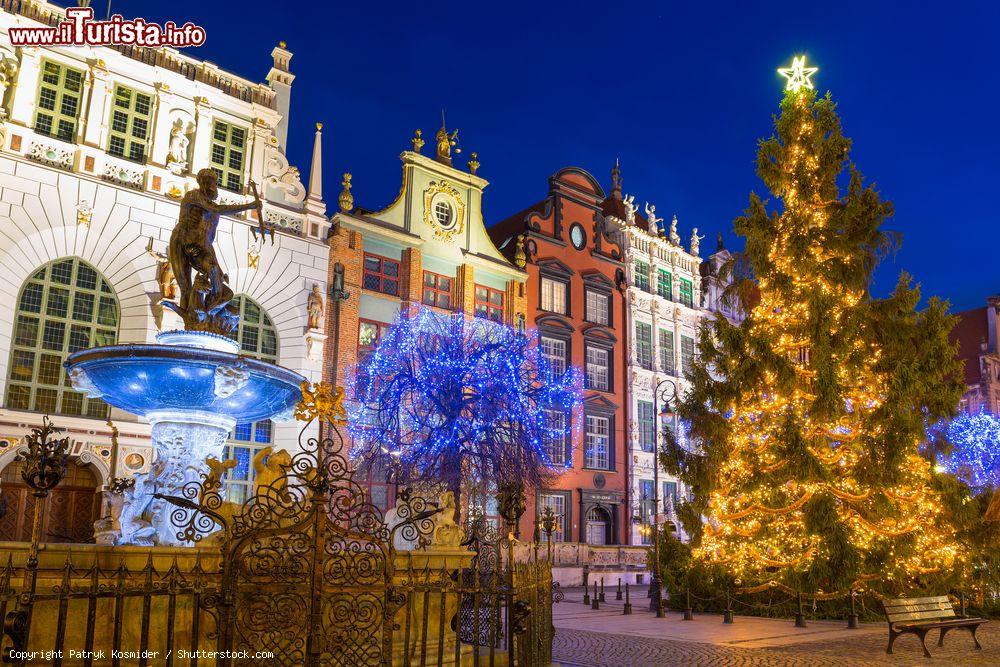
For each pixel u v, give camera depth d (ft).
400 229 108.06
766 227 76.59
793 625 59.98
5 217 76.54
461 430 86.33
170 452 40.83
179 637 26.84
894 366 68.23
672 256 148.05
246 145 94.99
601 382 131.03
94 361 39.42
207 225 44.60
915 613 46.14
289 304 93.61
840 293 72.54
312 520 24.44
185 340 42.09
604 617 66.80
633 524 127.65
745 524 69.00
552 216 130.52
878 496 64.85
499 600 29.07
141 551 26.96
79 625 25.55
